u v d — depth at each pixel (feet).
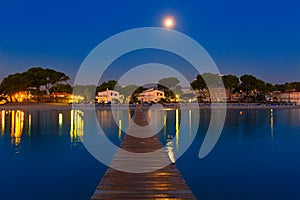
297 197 26.68
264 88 260.42
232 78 257.55
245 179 31.81
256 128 76.02
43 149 46.57
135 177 24.26
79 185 29.68
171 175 24.81
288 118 105.60
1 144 50.93
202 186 29.53
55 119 99.30
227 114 125.49
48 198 26.32
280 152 45.39
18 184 29.91
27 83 217.77
